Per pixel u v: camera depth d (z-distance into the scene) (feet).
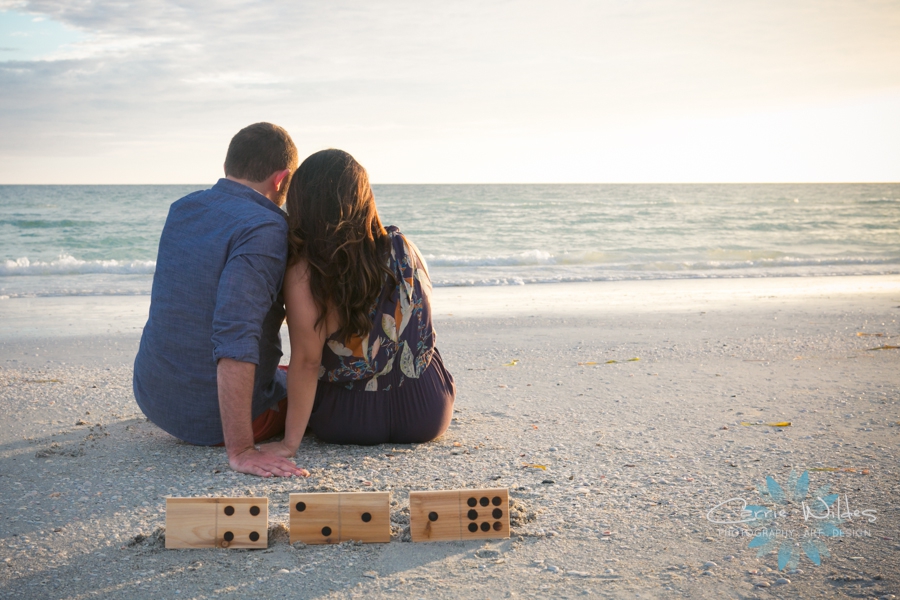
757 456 9.56
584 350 19.12
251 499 6.77
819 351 18.30
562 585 5.89
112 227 93.76
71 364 17.74
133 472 8.79
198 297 8.82
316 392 9.78
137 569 6.23
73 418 11.73
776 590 5.75
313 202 8.70
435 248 76.33
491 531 6.95
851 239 83.61
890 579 5.92
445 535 6.93
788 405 12.54
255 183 9.09
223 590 5.82
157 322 9.09
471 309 29.25
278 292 8.80
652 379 15.15
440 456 9.59
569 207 147.33
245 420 8.72
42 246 73.46
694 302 31.01
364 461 9.29
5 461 9.27
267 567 6.29
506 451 9.86
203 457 9.36
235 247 8.48
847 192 249.34
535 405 12.87
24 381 15.12
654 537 6.91
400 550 6.70
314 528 6.84
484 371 16.35
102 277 44.70
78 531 7.06
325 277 8.62
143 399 9.57
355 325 8.96
